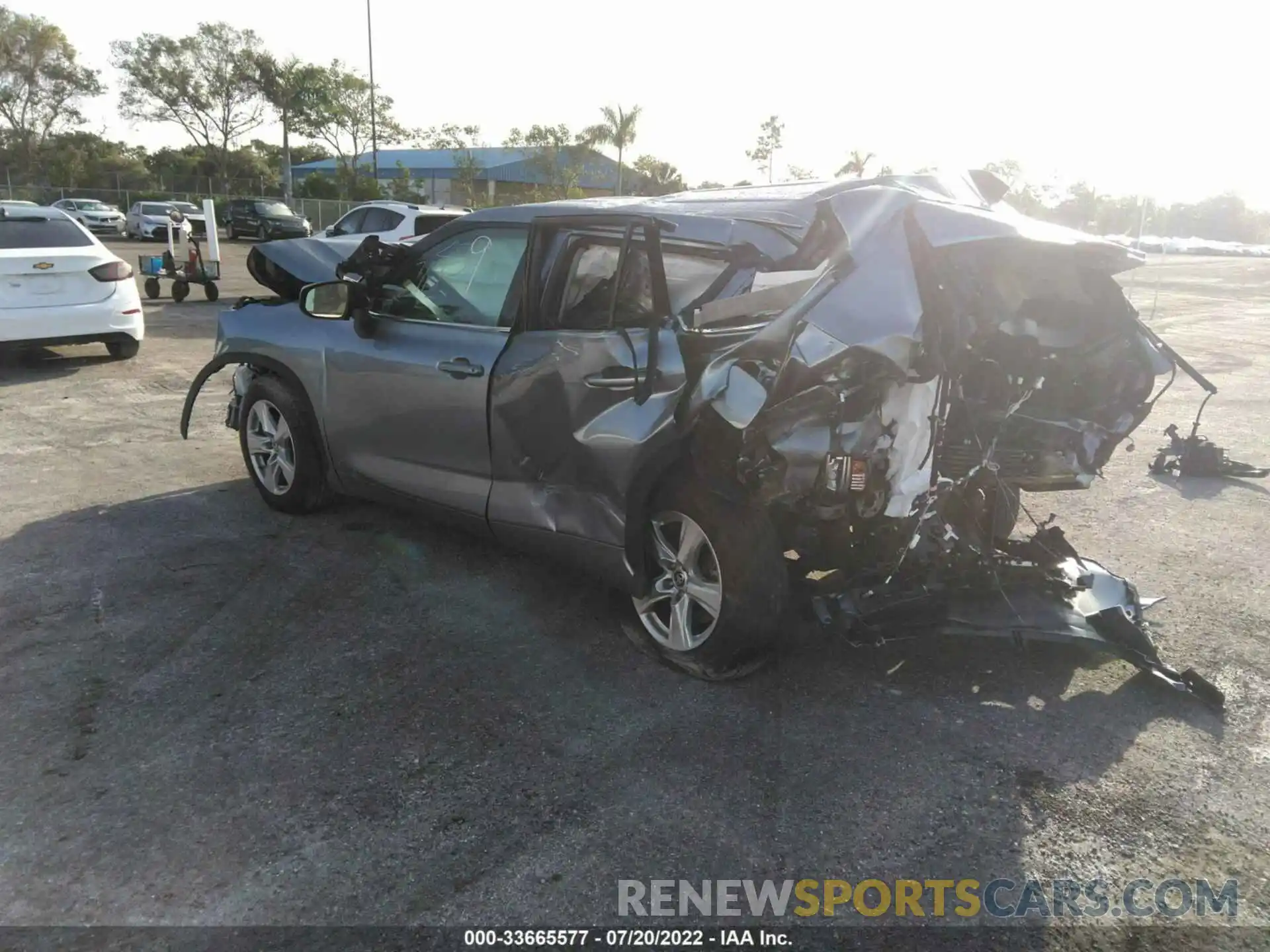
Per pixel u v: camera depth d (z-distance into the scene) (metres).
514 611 4.22
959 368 3.22
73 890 2.52
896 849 2.73
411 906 2.49
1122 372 3.74
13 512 5.38
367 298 4.82
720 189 4.61
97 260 9.18
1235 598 4.52
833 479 3.13
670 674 3.69
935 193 4.28
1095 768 3.12
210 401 8.12
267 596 4.34
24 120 62.75
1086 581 3.82
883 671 3.72
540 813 2.86
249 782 2.98
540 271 4.03
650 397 3.49
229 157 62.62
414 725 3.31
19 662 3.71
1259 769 3.13
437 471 4.44
